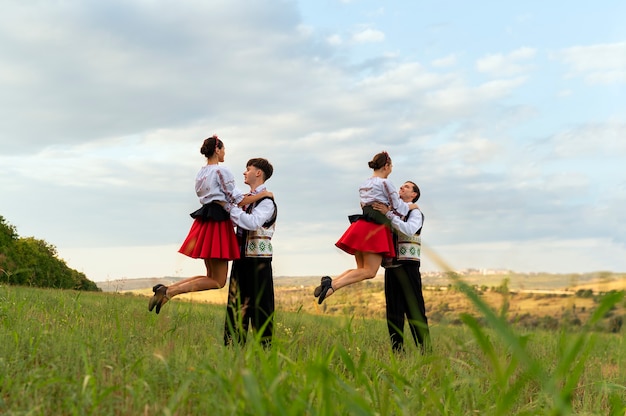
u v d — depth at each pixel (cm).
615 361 541
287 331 558
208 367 277
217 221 645
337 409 275
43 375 356
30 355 409
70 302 817
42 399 316
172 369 365
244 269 639
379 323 841
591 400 433
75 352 428
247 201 641
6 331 515
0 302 664
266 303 626
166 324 616
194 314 801
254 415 241
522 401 381
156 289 647
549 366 430
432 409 309
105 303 871
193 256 641
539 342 609
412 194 752
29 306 732
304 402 232
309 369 262
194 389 333
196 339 564
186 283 654
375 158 719
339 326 458
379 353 571
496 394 317
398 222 679
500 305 200
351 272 687
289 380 297
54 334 495
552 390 201
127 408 312
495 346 496
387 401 280
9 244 2505
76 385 328
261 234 638
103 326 600
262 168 677
